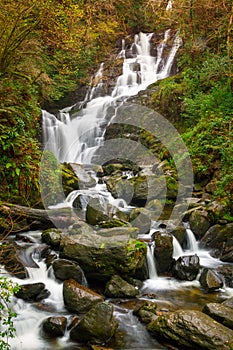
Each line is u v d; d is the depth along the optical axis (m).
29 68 9.55
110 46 16.64
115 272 5.70
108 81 15.27
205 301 5.42
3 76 8.03
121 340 4.45
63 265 5.56
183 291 5.74
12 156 7.23
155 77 15.26
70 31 9.74
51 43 9.90
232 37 10.02
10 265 5.59
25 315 4.82
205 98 10.23
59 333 4.52
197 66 11.30
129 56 16.78
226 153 8.30
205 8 10.66
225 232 7.06
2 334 4.05
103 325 4.42
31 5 7.54
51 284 5.50
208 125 9.52
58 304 5.11
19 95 8.37
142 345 4.38
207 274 5.95
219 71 9.86
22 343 4.39
